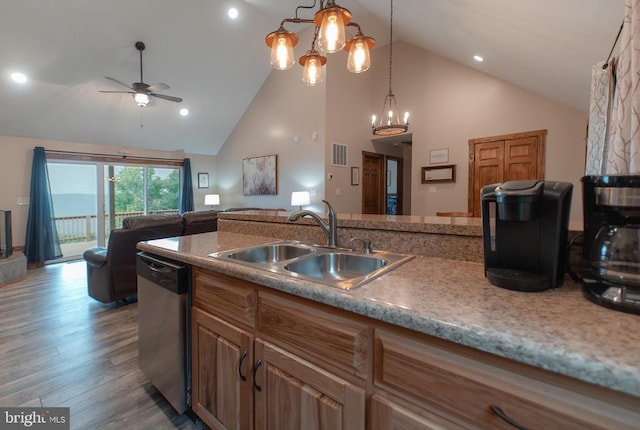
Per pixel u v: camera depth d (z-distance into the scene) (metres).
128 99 5.57
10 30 3.93
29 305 3.31
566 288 0.91
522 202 0.87
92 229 6.12
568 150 4.54
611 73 1.73
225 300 1.26
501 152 5.07
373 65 6.60
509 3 2.22
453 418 0.71
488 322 0.68
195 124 6.80
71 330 2.68
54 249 5.35
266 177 6.67
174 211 7.45
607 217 0.78
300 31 5.78
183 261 1.46
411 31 4.82
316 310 0.96
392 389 0.80
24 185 5.23
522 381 0.62
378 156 6.91
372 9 4.60
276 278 1.04
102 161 6.13
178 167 7.39
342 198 6.04
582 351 0.56
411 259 1.31
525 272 0.93
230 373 1.25
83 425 1.57
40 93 4.77
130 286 3.28
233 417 1.25
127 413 1.66
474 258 1.24
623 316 0.71
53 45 4.27
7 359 2.20
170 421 1.60
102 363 2.15
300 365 1.00
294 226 1.86
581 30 2.07
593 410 0.55
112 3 4.12
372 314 0.80
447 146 5.61
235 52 5.60
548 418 0.59
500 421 0.64
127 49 4.76
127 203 6.60
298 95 6.01
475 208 5.34
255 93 6.79
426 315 0.73
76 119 5.44
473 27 3.11
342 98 5.97
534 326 0.66
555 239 0.88
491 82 5.13
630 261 0.74
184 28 4.81
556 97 4.41
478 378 0.67
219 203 7.62
